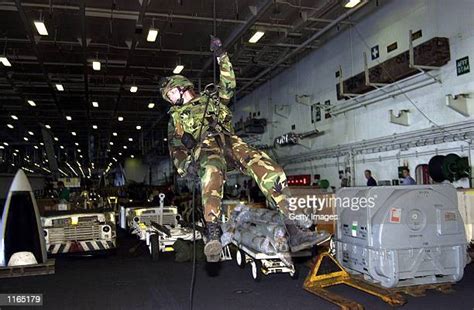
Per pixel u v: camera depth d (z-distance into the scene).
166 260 9.98
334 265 7.07
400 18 12.43
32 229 8.66
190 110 2.62
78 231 9.90
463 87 10.38
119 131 41.50
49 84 20.41
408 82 12.20
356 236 6.91
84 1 11.44
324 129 16.78
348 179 14.93
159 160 49.34
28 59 17.70
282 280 7.64
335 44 15.84
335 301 5.91
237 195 19.88
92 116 32.03
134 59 18.00
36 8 12.30
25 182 8.99
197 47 16.62
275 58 18.64
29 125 36.22
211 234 2.31
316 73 17.33
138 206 15.32
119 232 16.06
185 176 2.82
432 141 11.40
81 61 18.17
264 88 22.94
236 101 27.84
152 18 13.14
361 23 14.20
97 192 24.30
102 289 7.08
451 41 10.67
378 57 13.38
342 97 14.65
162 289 7.05
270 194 2.44
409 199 6.41
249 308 5.86
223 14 13.25
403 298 5.89
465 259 6.59
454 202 6.63
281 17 13.91
